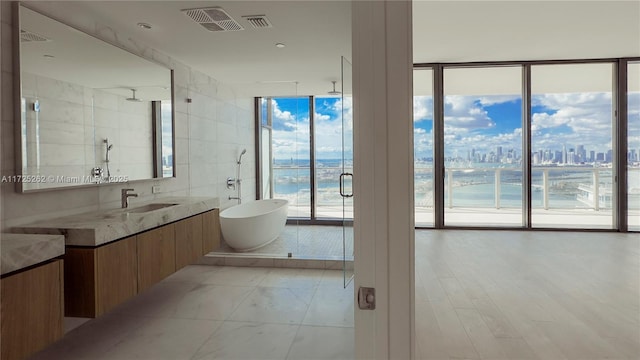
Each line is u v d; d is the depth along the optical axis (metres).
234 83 5.26
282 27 3.11
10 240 1.84
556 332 2.52
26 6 2.32
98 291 2.17
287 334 2.61
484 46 5.03
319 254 4.54
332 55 3.93
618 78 5.66
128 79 3.25
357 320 0.83
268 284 3.70
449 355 2.25
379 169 0.78
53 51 2.51
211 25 3.04
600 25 4.27
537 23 4.20
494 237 5.39
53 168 2.49
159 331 2.66
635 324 2.61
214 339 2.54
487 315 2.80
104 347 2.43
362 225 0.81
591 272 3.75
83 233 2.16
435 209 6.02
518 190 6.21
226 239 4.66
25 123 2.30
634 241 5.07
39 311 1.80
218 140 5.00
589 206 6.09
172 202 3.51
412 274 0.80
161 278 2.86
